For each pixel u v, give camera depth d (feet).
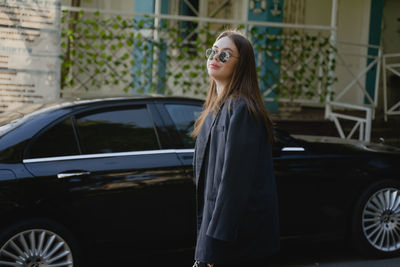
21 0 22.20
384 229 16.39
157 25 28.07
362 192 16.17
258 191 7.58
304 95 31.14
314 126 29.94
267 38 29.66
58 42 22.81
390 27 39.42
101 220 13.24
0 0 22.02
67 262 13.02
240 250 7.50
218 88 8.13
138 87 28.17
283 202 15.07
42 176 12.70
